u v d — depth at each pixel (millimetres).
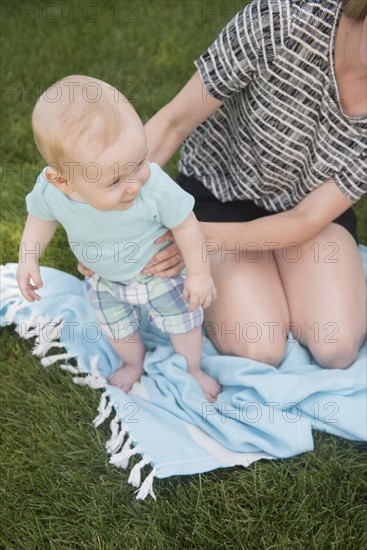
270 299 2092
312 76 1872
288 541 1704
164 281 1896
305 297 2102
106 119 1495
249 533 1729
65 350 2225
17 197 2785
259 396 1991
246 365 2029
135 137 1532
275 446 1902
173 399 2020
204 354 2158
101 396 2025
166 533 1757
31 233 1830
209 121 2178
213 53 1938
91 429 1990
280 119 1964
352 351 2045
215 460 1857
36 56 3508
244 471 1881
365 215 2748
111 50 3564
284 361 2102
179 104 2033
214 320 2117
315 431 1987
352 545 1718
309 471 1866
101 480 1868
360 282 2127
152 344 2201
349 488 1825
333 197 2004
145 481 1788
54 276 2379
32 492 1858
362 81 1833
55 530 1771
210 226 1979
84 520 1792
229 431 1904
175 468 1814
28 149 3057
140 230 1743
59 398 2074
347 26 1767
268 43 1849
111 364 2164
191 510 1790
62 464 1909
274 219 2012
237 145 2111
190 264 1797
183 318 1945
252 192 2148
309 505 1786
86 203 1651
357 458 1914
